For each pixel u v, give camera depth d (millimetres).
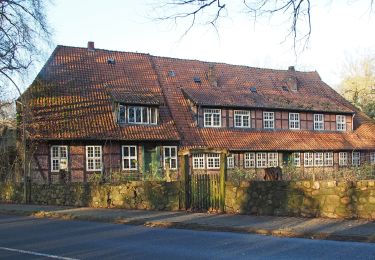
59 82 38031
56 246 11781
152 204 19609
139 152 37438
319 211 14828
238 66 49625
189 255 10062
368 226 12688
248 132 43281
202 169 39844
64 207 22703
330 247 10492
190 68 46250
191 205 18375
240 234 12953
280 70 52438
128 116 37688
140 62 43719
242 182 16781
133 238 12789
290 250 10281
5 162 34156
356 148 47312
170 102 41375
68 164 34938
